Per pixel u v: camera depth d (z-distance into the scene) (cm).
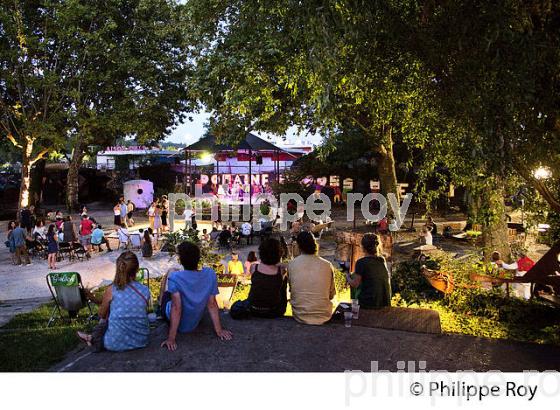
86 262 1647
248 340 533
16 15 2395
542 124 475
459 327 668
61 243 1650
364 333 560
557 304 757
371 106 1031
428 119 705
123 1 2838
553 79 457
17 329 823
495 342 552
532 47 421
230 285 905
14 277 1436
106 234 2222
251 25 1034
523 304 736
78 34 2617
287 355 495
